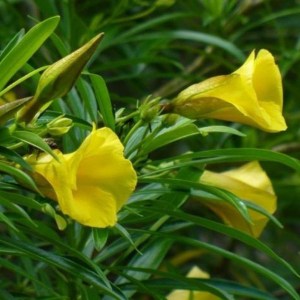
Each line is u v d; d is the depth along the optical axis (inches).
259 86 24.0
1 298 25.0
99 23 38.3
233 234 24.8
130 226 34.7
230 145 40.9
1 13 44.3
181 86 40.9
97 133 20.9
